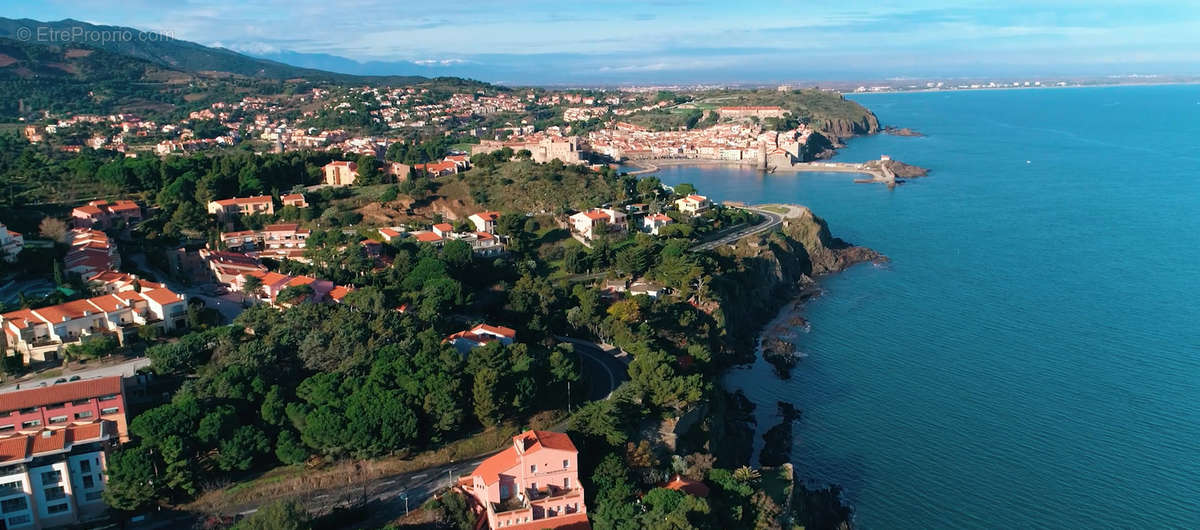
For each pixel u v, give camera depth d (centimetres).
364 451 11756
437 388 12644
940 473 13850
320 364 13450
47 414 11025
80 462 10781
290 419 12125
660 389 13712
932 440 14875
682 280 19950
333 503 11075
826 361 18550
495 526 10344
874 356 18712
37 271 17562
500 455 11231
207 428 11369
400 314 15650
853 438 15062
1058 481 13462
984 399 16288
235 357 13225
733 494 11706
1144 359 17800
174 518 10812
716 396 15638
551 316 18325
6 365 13162
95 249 18550
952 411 15875
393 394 12350
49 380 13050
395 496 11300
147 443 11006
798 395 16888
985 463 14050
